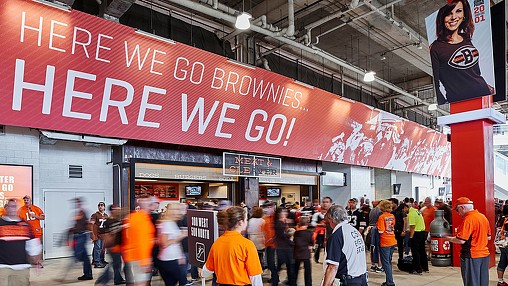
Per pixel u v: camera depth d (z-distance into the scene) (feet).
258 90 31.50
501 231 20.18
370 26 34.09
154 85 25.57
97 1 26.84
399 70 52.95
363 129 44.42
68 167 28.09
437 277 22.13
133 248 14.40
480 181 24.23
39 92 21.24
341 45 43.91
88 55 22.38
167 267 14.52
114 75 23.67
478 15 23.53
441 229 25.58
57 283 20.10
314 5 33.04
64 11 20.97
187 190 39.42
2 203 23.80
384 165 50.80
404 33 34.83
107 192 29.94
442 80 25.36
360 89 54.24
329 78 48.49
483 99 24.31
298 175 42.96
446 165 70.79
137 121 25.48
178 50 25.89
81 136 26.22
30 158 25.27
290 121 35.17
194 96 27.78
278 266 17.90
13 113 20.66
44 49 20.85
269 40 38.55
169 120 27.02
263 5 34.55
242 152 35.58
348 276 10.03
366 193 53.47
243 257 9.07
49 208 26.91
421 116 70.90
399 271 23.90
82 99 22.86
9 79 20.17
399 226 24.18
